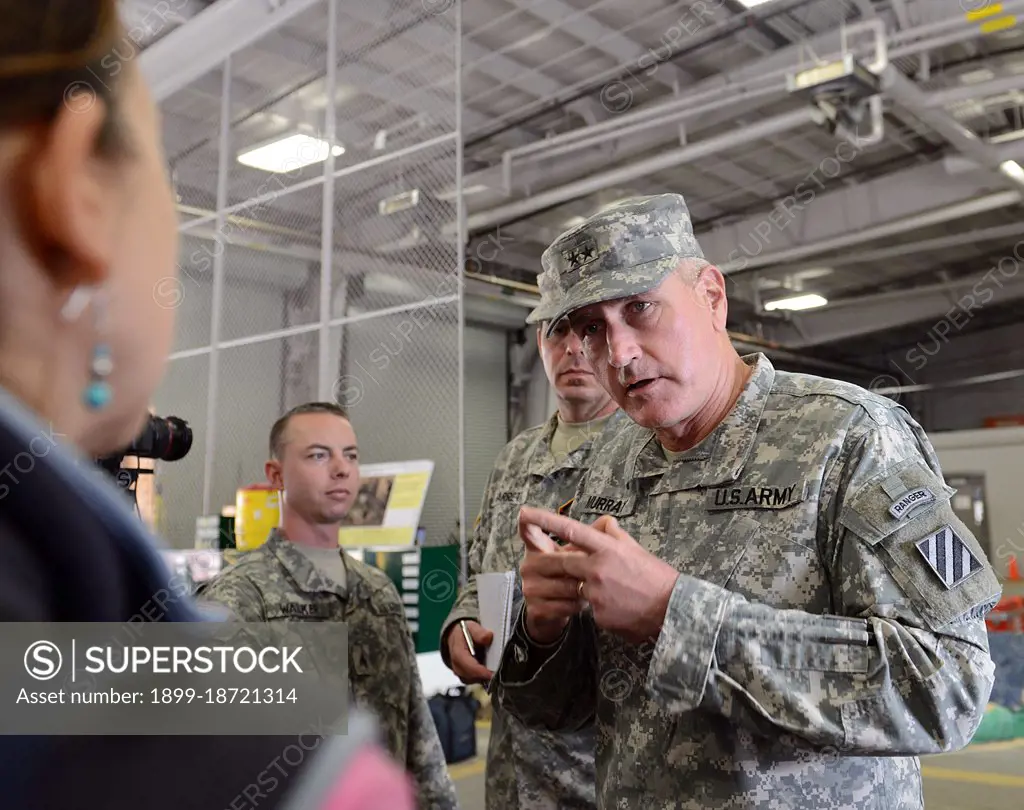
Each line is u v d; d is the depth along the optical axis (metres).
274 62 5.10
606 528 1.03
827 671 0.91
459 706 4.48
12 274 0.18
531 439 2.03
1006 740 5.21
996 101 6.17
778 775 0.98
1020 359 11.59
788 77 5.03
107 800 0.19
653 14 5.08
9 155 0.18
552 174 6.95
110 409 0.18
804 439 1.09
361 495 4.47
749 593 1.04
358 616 1.66
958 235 8.25
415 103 5.33
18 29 0.18
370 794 0.21
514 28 5.20
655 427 1.15
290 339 4.92
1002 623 6.31
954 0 5.02
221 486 4.40
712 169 7.25
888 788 1.02
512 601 1.62
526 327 10.11
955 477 7.35
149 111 0.20
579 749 1.68
